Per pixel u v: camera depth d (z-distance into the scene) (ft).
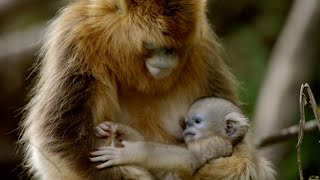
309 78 57.57
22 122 41.68
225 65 36.91
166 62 31.63
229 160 33.42
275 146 53.47
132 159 31.91
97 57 32.35
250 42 64.23
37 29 61.46
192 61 33.96
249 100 59.62
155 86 32.86
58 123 32.48
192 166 33.04
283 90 56.29
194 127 34.19
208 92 35.47
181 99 34.53
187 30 31.40
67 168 32.12
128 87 33.17
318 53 59.21
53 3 62.08
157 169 32.55
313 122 44.32
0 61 60.18
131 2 31.50
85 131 32.22
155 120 34.30
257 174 34.12
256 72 61.87
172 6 31.35
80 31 32.50
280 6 66.39
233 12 66.90
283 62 57.77
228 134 34.27
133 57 31.99
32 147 34.60
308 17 58.85
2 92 60.18
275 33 65.21
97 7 32.30
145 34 31.24
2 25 62.34
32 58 60.03
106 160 31.81
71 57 32.63
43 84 34.37
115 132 32.48
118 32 31.83
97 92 32.53
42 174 33.99
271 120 55.16
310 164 54.44
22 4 61.98
